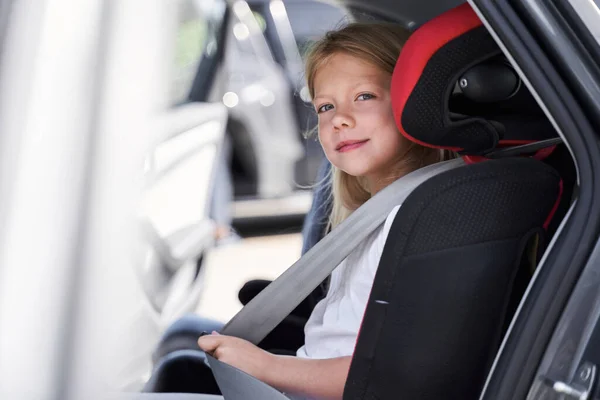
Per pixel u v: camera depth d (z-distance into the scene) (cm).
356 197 158
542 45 102
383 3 168
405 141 139
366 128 137
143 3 79
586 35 102
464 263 107
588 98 101
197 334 178
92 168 74
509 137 118
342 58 138
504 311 113
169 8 82
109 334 77
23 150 74
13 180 73
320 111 144
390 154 139
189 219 250
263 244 427
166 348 175
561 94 102
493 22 102
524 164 111
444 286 107
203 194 275
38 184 74
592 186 103
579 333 106
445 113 111
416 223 104
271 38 404
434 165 129
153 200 140
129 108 76
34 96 74
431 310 107
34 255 73
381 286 106
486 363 114
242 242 426
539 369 104
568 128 103
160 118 81
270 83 402
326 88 140
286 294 128
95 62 75
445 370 111
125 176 76
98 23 76
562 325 104
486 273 109
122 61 76
